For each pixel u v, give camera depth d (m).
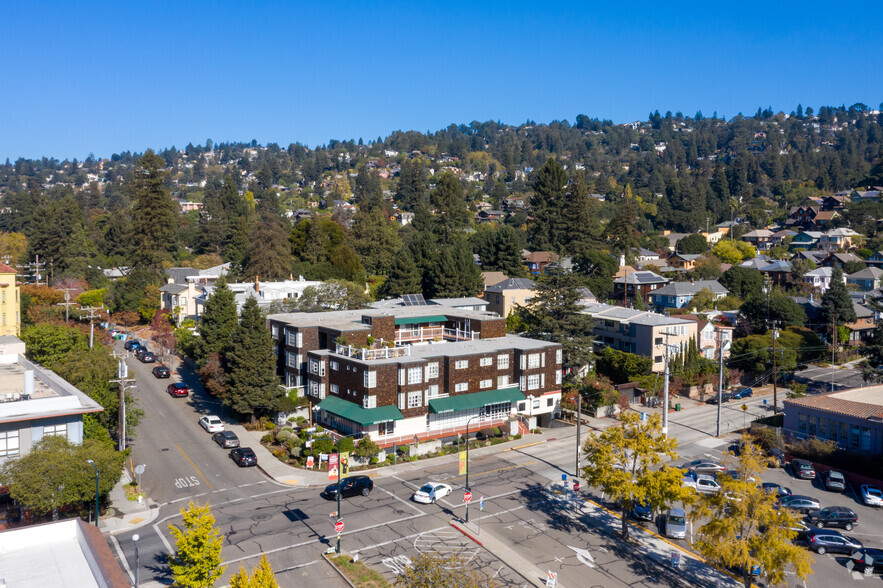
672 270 172.75
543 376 73.75
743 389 88.81
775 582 36.75
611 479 45.28
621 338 95.88
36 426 45.94
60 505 44.22
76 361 62.12
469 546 44.72
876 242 192.88
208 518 34.41
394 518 49.03
